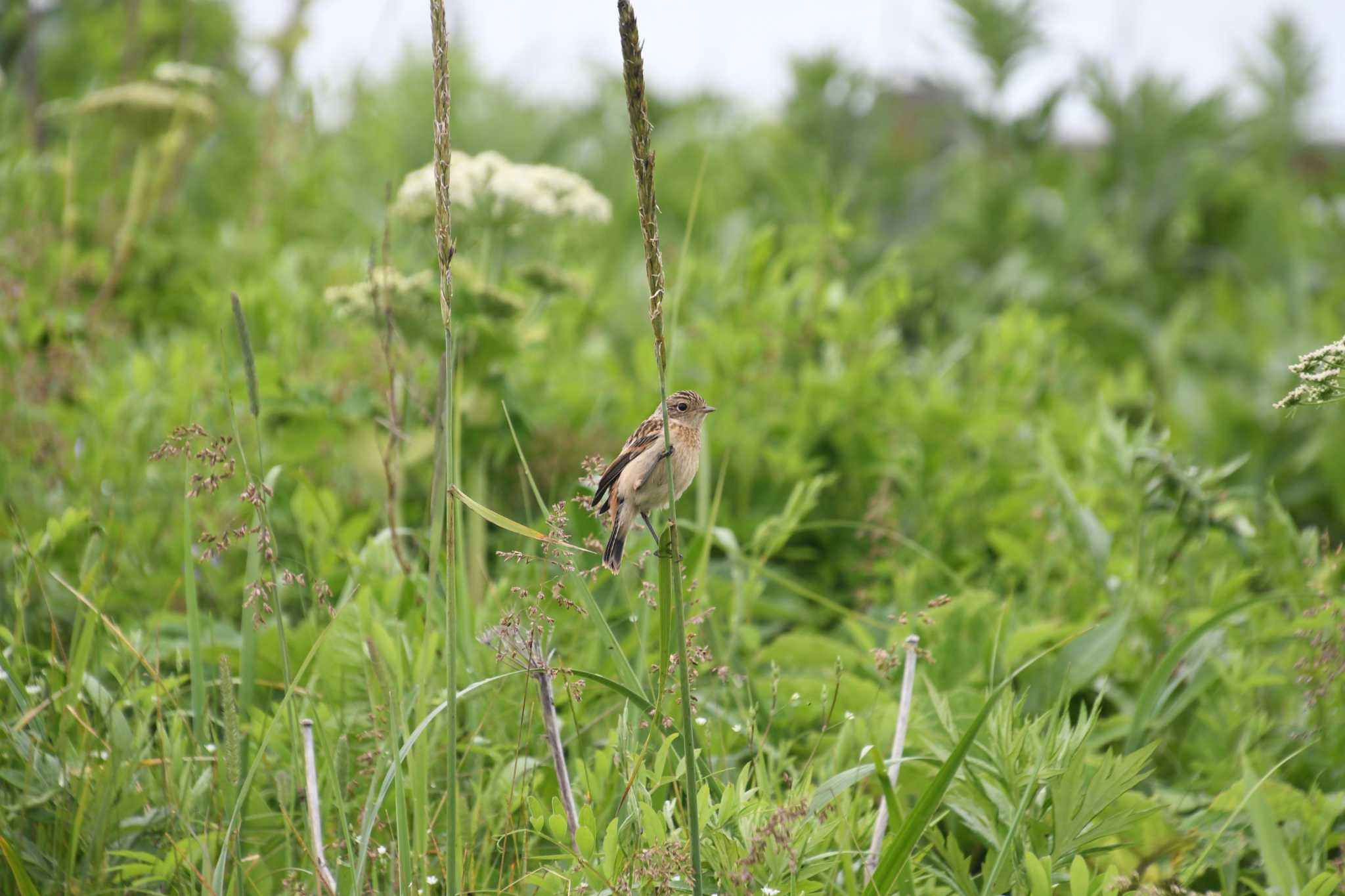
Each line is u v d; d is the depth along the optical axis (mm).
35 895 5730
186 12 19281
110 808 6344
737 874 5500
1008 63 20406
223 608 9719
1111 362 18438
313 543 9633
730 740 7809
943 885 6656
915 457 12102
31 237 13297
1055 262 20047
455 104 21625
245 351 6027
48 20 19484
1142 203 21312
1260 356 17516
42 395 11352
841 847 6105
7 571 9219
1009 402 13539
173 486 10508
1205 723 8703
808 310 13438
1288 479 14727
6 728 6465
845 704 8305
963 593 9531
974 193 20328
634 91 4633
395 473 10336
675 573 4965
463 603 8023
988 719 6695
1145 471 9867
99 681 7770
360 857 5676
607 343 15250
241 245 15031
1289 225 20891
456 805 5773
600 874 5383
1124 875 6555
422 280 10391
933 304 18734
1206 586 10023
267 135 16781
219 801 6668
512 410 11039
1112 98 21359
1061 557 10523
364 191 18219
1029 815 6359
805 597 11141
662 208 21000
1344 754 8141
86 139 16938
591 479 6555
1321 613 7816
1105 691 8656
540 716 7785
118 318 13938
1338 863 6504
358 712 7742
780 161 20672
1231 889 6824
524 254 15539
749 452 12039
